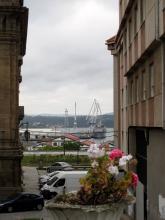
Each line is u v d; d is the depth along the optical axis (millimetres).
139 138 29656
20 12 41125
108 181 5926
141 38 25234
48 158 82812
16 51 41719
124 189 5961
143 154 27422
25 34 48562
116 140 44906
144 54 23516
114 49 46406
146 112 24406
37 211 36375
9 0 40938
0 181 40219
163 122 19234
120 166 6418
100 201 5746
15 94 41781
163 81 19484
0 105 41469
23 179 59438
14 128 41312
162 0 18891
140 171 28906
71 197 5863
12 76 41688
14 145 40969
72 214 5574
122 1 37438
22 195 36656
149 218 23547
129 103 33031
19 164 40750
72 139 100438
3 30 41281
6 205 35812
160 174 20609
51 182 43781
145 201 25875
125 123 36250
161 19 19156
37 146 113750
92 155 6281
